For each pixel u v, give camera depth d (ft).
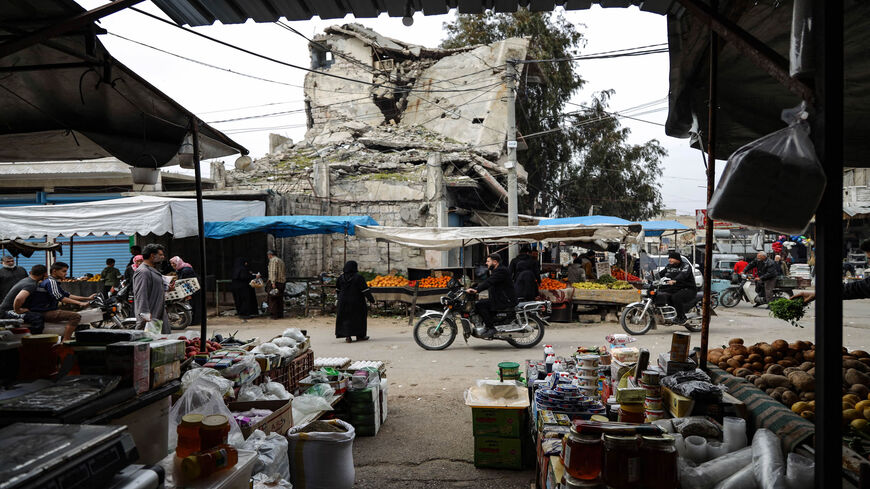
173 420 11.02
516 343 31.50
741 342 15.71
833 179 6.94
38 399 7.06
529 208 94.89
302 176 66.74
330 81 85.40
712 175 12.89
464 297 31.94
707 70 14.01
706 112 15.20
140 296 22.30
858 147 15.81
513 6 12.73
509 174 51.85
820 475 7.02
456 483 13.62
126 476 6.23
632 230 45.47
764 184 7.28
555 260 90.68
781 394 11.66
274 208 53.62
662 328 38.70
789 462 8.46
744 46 8.02
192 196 53.16
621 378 13.67
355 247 61.82
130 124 16.83
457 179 62.44
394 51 84.12
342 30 85.15
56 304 27.55
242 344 17.99
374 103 83.30
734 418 10.14
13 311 26.27
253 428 11.87
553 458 9.50
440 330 31.58
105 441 5.92
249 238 54.03
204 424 8.36
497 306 30.96
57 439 5.76
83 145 18.26
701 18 8.37
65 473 5.26
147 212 39.78
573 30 90.38
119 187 60.95
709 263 13.93
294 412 14.60
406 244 45.24
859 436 9.58
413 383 23.65
